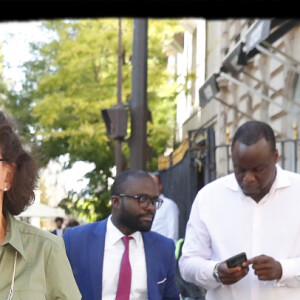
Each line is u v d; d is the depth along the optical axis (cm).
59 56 1919
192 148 1002
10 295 247
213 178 952
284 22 841
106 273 412
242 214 403
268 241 398
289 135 1186
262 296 397
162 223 770
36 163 272
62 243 268
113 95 1894
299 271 386
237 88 1616
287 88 1188
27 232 261
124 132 929
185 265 415
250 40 850
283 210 399
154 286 416
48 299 262
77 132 1930
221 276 385
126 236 420
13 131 257
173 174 1411
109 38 1866
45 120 1914
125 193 417
